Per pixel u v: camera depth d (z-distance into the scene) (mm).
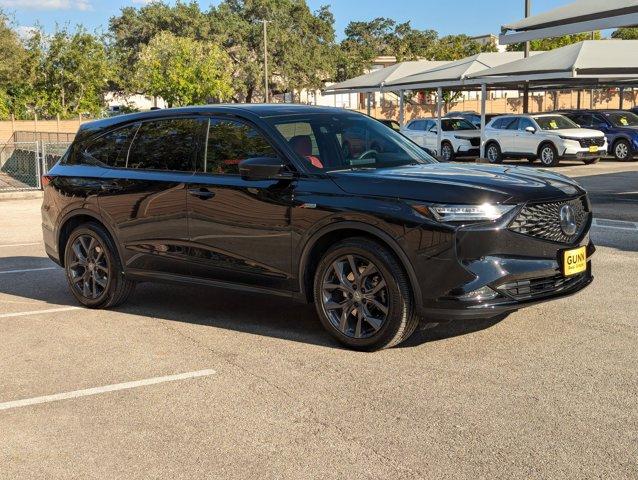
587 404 4383
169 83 51156
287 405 4574
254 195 5859
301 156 5836
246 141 6102
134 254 6730
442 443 3959
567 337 5656
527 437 3982
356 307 5488
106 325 6578
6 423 4484
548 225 5234
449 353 5379
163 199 6426
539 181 5453
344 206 5387
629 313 6270
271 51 68938
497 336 5730
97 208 6934
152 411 4574
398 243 5156
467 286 5016
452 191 5113
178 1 70688
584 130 23359
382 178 5406
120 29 74250
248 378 5074
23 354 5812
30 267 9445
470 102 54969
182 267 6422
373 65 79438
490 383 4770
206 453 3975
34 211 15414
